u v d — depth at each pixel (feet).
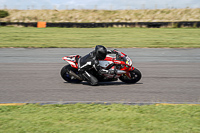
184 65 89.92
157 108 45.62
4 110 44.57
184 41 158.81
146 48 133.28
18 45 142.31
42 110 44.70
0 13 380.58
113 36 186.80
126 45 143.74
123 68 62.13
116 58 62.39
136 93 56.65
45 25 263.08
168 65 89.86
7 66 87.66
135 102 50.21
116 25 261.85
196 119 40.14
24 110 44.70
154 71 80.12
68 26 261.03
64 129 36.40
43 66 87.66
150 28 250.78
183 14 360.28
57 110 44.65
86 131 35.70
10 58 104.06
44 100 51.60
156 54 114.42
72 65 63.57
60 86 62.39
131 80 64.75
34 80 68.39
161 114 42.55
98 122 38.93
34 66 87.61
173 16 360.69
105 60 62.08
